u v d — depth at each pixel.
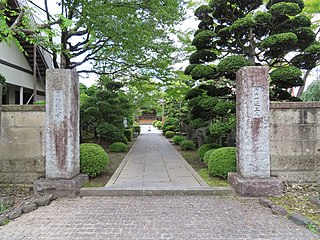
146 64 8.41
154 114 37.56
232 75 5.29
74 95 4.27
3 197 3.85
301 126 4.27
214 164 4.77
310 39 4.93
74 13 6.11
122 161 7.04
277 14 4.84
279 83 4.80
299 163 4.26
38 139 4.35
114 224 2.98
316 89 9.66
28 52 10.84
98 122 9.15
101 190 4.10
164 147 10.44
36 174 4.35
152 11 6.32
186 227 2.89
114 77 9.74
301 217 3.00
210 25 5.86
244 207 3.52
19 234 2.74
